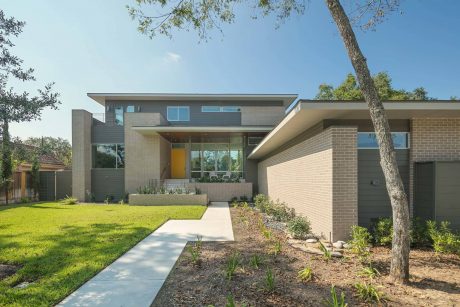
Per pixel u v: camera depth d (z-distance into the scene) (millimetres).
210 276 4000
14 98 4074
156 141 17047
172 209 11906
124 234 6801
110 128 18016
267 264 4441
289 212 9406
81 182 17062
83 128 17250
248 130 16156
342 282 3662
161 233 7109
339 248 5324
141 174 16891
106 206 13680
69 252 5258
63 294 3414
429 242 5488
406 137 6750
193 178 19109
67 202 14906
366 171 6520
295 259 4699
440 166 5836
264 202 11492
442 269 4195
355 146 5848
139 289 3605
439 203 5789
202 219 9398
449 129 6637
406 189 6645
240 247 5648
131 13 5961
